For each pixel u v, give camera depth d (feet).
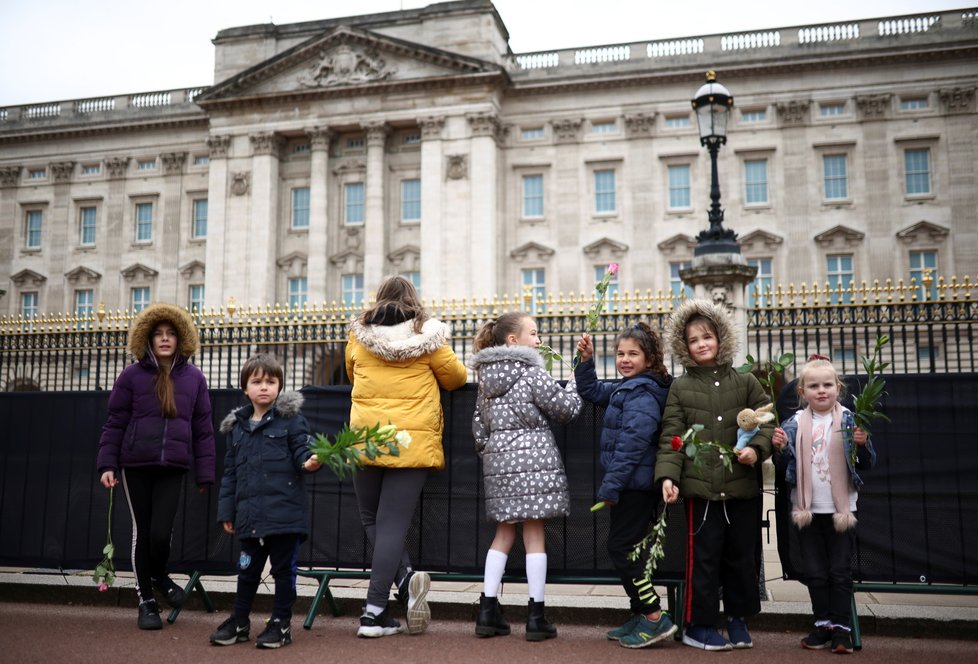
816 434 20.21
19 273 168.86
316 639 21.29
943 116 135.33
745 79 142.72
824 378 20.24
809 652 19.63
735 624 20.21
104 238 167.32
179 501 25.67
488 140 146.41
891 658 19.17
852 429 19.75
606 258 144.36
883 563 22.06
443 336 22.18
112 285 165.48
